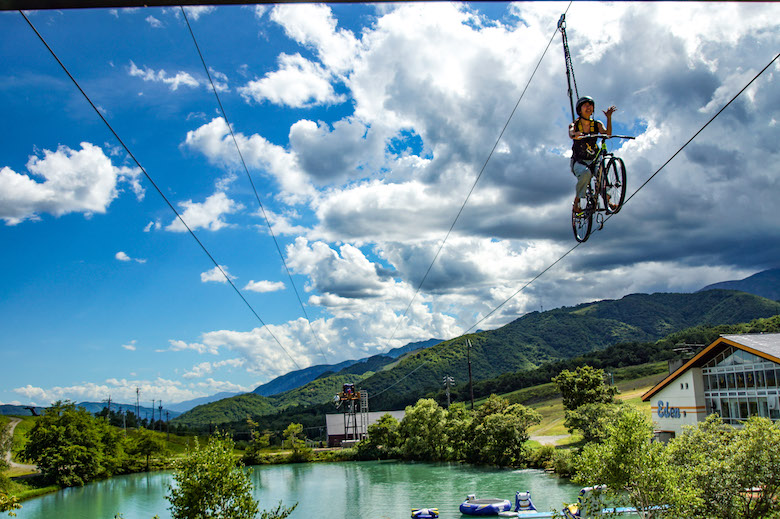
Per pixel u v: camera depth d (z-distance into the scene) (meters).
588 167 13.13
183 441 190.38
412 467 115.62
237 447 187.50
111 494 99.06
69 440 116.06
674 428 75.44
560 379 108.81
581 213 14.16
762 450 27.38
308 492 87.38
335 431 191.00
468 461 114.81
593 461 29.47
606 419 83.44
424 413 128.25
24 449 112.56
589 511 30.89
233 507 28.56
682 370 73.06
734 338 65.75
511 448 99.25
